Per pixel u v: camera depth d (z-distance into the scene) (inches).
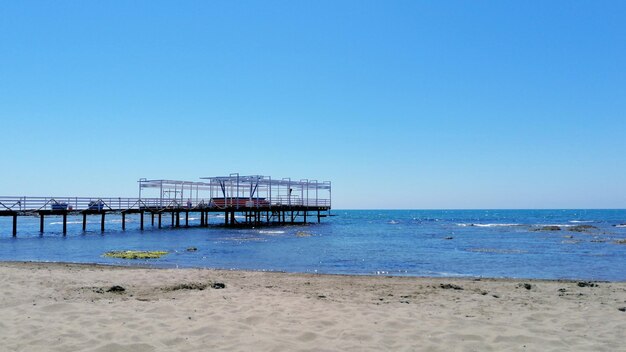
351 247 1024.9
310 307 306.5
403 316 280.4
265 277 501.7
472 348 213.5
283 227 1847.9
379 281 482.3
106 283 410.3
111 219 3046.3
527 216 4298.7
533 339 227.3
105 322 251.6
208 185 1792.6
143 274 482.3
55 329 235.1
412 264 737.0
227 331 237.3
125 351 203.2
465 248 1016.2
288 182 1854.1
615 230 1705.2
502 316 285.6
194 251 898.1
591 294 387.2
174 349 206.8
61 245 1019.9
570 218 3538.4
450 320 270.2
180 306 301.4
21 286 373.1
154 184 1667.1
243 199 1841.8
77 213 1359.5
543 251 952.9
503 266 709.9
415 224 2484.0
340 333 237.1
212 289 388.8
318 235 1454.2
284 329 243.6
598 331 245.3
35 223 2475.4
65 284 394.9
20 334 225.3
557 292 398.9
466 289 416.5
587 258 820.0
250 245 1047.0
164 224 2135.8
